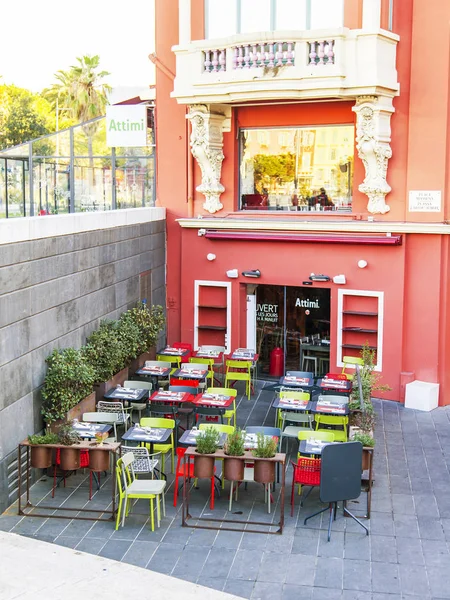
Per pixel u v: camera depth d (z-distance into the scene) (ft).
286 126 72.59
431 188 66.69
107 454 46.44
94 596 31.12
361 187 69.00
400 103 67.56
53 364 52.26
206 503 47.73
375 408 68.08
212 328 77.15
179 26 71.05
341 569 40.19
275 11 68.18
